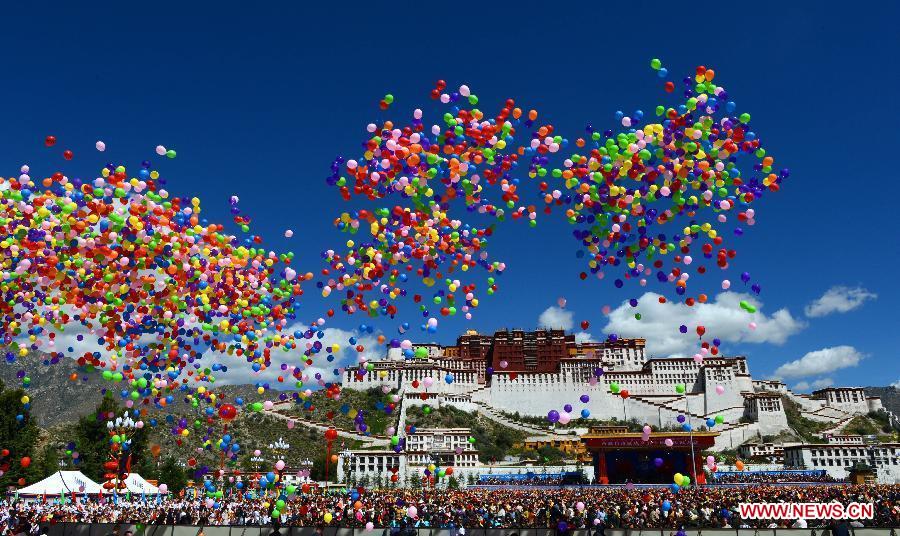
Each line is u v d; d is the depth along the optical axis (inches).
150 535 1028.5
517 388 7091.5
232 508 1268.5
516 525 1182.9
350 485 3425.2
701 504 1309.1
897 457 4849.9
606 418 6776.6
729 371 6889.8
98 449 2417.6
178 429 863.7
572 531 984.3
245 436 4756.4
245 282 807.1
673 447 3191.4
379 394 6013.8
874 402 7637.8
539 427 6505.9
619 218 674.2
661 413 6574.8
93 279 721.6
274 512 876.6
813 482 3619.6
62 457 2412.6
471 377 7199.8
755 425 6368.1
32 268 704.4
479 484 3836.1
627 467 3368.6
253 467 2898.6
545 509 1263.5
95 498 1679.4
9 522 983.0
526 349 7623.0
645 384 7165.4
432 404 6299.2
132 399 808.9
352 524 1056.2
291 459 4515.3
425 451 4306.1
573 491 2255.2
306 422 5290.4
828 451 5012.3
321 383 843.4
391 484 3639.3
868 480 3137.3
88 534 1032.8
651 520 1168.2
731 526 1158.3
